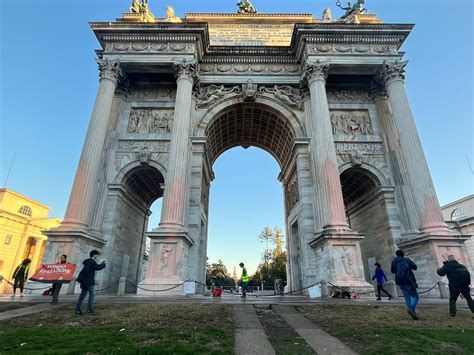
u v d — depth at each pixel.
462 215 61.38
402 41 29.70
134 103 30.11
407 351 7.29
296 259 32.91
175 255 20.84
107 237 24.58
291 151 30.52
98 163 24.81
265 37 36.88
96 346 7.17
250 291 62.22
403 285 11.83
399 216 25.84
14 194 65.12
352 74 30.27
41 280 14.27
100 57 29.94
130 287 28.91
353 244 20.91
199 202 26.45
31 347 7.09
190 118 28.72
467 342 8.05
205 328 9.28
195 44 29.27
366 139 28.97
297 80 31.67
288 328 9.83
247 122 35.28
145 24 29.12
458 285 12.08
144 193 32.16
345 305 14.03
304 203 26.67
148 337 8.08
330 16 36.28
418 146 24.88
